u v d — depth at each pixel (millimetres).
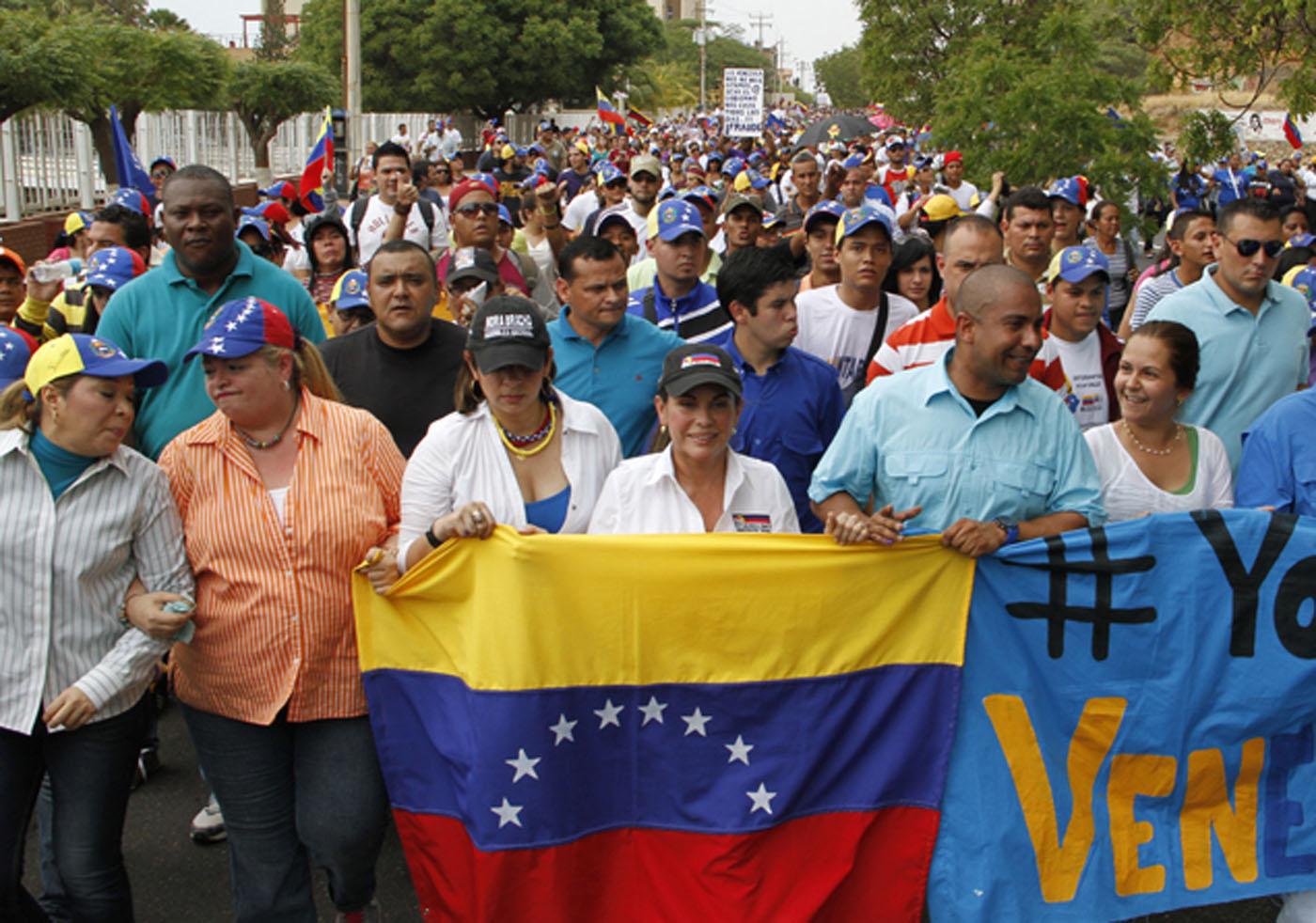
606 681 3521
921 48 26359
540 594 3457
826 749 3609
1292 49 12859
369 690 3539
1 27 14508
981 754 3658
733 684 3564
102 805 3383
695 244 5762
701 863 3588
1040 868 3660
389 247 4602
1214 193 20219
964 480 3684
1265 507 4031
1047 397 3742
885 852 3664
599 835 3574
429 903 3680
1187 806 3797
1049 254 6469
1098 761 3750
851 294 5594
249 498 3434
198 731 3582
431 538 3449
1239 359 4914
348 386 4668
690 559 3502
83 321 5984
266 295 4738
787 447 4648
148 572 3410
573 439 3779
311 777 3539
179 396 4547
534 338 3453
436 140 31078
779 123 37344
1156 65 13242
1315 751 3840
